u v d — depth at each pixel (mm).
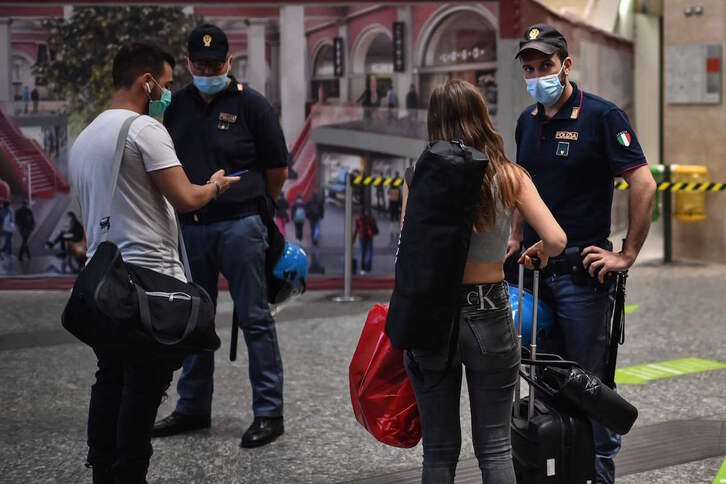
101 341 3289
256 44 9055
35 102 9078
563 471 3205
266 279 4703
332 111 9133
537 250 3223
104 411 3604
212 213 4590
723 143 9844
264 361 4660
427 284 2816
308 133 9141
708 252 10047
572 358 3676
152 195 3500
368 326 3418
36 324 7551
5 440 4750
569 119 3650
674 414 4980
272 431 4652
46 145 9117
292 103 9125
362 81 9109
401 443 3373
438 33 8953
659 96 10789
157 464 4371
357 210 9141
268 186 4758
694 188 9281
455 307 2861
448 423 3039
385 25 9008
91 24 8992
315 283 9008
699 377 5676
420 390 3049
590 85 9719
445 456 3043
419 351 2959
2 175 9078
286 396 5422
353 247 9172
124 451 3492
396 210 9125
